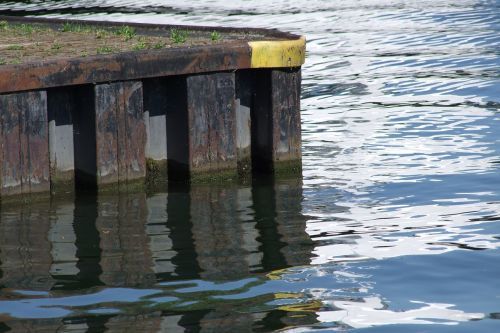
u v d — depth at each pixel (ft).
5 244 115.24
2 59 134.51
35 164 129.08
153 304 95.45
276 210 130.72
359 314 93.91
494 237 118.32
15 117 126.31
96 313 92.79
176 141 140.97
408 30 311.06
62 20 184.34
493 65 249.75
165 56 134.72
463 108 201.05
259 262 109.29
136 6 374.22
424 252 112.88
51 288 100.01
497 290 100.17
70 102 133.08
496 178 147.33
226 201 134.82
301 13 352.49
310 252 112.98
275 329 89.76
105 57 130.62
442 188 142.51
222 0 390.63
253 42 142.72
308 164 157.17
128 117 134.21
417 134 179.01
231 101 141.59
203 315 92.68
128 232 120.67
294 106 147.64
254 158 148.97
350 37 300.61
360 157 162.20
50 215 126.52
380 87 226.17
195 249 113.91
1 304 95.20
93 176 133.90
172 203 133.08
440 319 92.79
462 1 373.40
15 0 392.06
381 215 128.88
